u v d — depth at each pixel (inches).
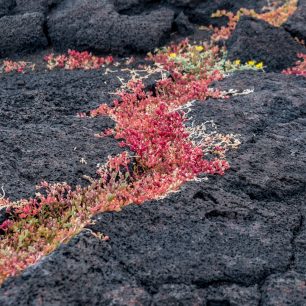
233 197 313.1
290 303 242.4
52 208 298.2
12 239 280.4
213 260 263.7
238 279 255.9
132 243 271.4
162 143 354.3
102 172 327.0
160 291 245.6
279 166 345.1
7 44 572.1
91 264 250.7
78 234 266.7
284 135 384.5
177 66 513.7
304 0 627.5
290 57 551.2
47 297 230.2
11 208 293.9
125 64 539.2
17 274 246.1
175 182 315.6
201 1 645.3
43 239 275.6
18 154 341.1
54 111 412.5
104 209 289.3
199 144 360.2
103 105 416.2
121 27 564.4
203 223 289.9
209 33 613.3
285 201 322.7
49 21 588.4
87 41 563.2
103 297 236.8
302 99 434.3
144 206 296.7
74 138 364.2
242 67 512.4
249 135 376.8
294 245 282.5
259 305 243.6
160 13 603.8
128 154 347.9
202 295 246.5
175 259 262.8
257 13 634.8
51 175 322.7
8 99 428.8
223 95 442.0
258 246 276.4
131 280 248.7
